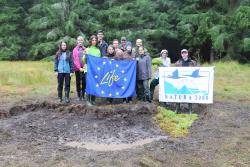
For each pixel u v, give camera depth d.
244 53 30.14
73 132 9.95
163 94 11.73
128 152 8.36
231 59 28.80
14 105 11.93
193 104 12.76
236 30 29.20
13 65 23.50
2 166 7.43
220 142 9.05
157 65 12.67
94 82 12.09
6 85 16.27
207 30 29.36
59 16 32.81
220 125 10.39
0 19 33.44
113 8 32.78
